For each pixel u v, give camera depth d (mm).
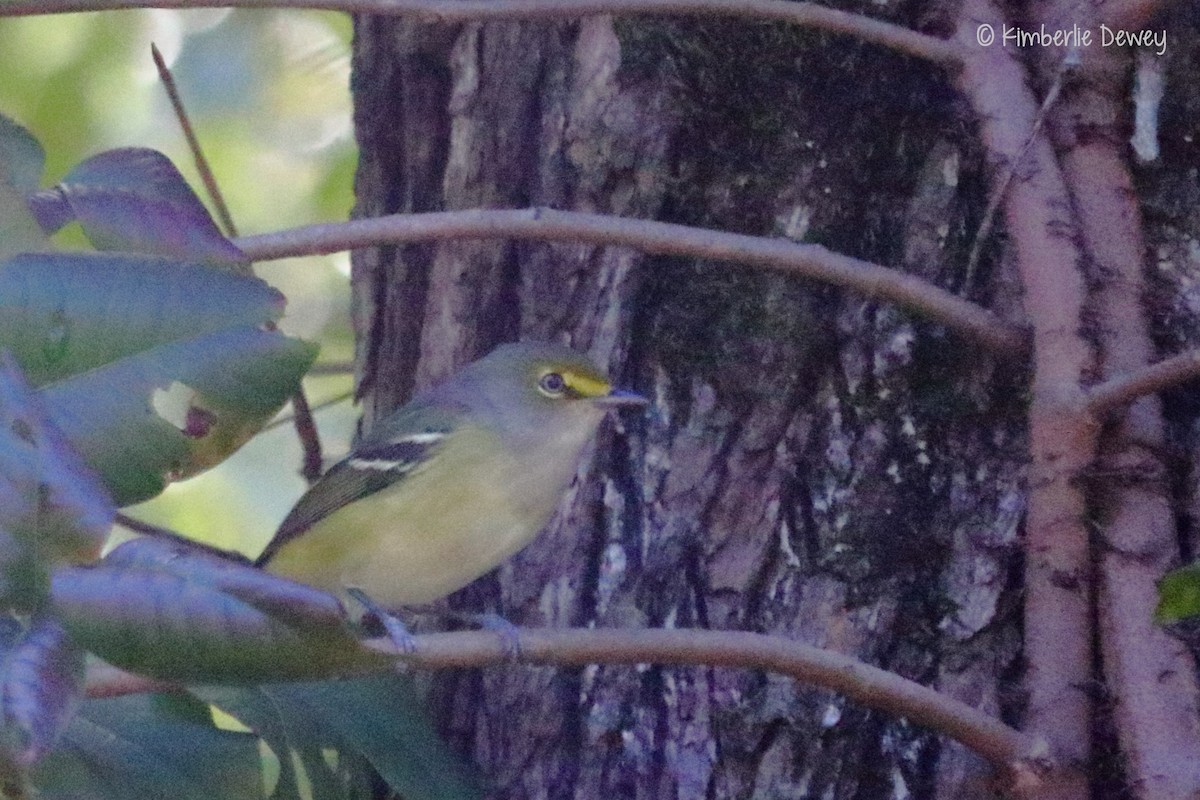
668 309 7941
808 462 7512
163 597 4777
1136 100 7395
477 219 7070
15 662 4523
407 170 9180
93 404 5375
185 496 14070
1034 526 6809
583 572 7996
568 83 8352
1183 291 7297
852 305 7570
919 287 7047
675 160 7977
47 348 5344
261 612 4859
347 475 8812
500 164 8594
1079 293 6938
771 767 7234
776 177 7844
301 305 13391
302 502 9117
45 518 4598
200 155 8789
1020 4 7625
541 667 7855
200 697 7629
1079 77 7355
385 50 9289
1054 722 6562
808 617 7312
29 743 4383
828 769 7152
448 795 7684
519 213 7098
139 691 6234
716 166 7926
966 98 7434
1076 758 6477
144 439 5426
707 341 7797
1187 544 6934
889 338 7465
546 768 7773
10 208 5457
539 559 8250
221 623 4812
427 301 9078
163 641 4746
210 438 5926
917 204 7660
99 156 6332
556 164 8328
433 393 8680
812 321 7605
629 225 7070
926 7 7770
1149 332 7148
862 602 7258
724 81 7938
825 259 7027
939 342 7414
